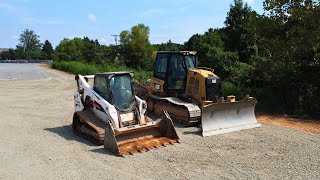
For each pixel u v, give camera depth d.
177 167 8.86
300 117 16.23
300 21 16.81
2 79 36.91
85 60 60.31
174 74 14.95
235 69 24.81
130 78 11.83
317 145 11.22
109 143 10.05
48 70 57.75
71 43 75.62
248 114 13.74
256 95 19.50
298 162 9.43
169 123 11.24
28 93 23.91
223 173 8.51
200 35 44.53
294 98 17.67
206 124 12.34
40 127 13.15
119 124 11.05
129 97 11.60
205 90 13.79
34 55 141.38
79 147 10.51
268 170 8.77
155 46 57.56
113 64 47.34
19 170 8.52
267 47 18.08
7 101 19.84
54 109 17.23
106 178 8.05
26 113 16.05
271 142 11.43
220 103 12.50
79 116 11.67
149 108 15.77
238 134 12.41
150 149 10.30
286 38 17.92
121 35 54.78
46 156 9.59
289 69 17.58
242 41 31.34
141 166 8.89
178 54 14.83
